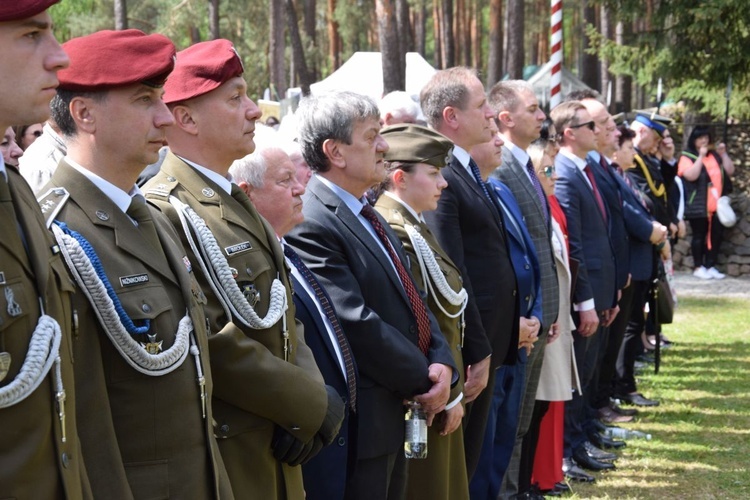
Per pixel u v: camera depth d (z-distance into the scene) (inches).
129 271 82.3
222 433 98.0
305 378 101.0
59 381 70.1
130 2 1010.1
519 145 187.2
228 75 103.0
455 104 162.6
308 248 125.3
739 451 231.6
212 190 103.0
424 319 132.7
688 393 285.9
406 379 124.6
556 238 196.4
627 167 278.7
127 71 83.0
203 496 85.0
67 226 80.6
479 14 1391.5
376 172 131.1
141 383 81.6
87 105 83.3
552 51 282.8
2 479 66.1
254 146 105.7
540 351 181.8
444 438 138.5
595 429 237.1
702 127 518.6
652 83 573.9
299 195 118.6
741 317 410.0
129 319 80.4
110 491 77.2
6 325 66.6
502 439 172.9
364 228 130.0
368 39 1391.5
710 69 508.7
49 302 71.2
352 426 121.4
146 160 85.3
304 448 103.0
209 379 88.3
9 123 69.9
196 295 90.7
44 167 125.6
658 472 216.7
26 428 67.9
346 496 124.3
